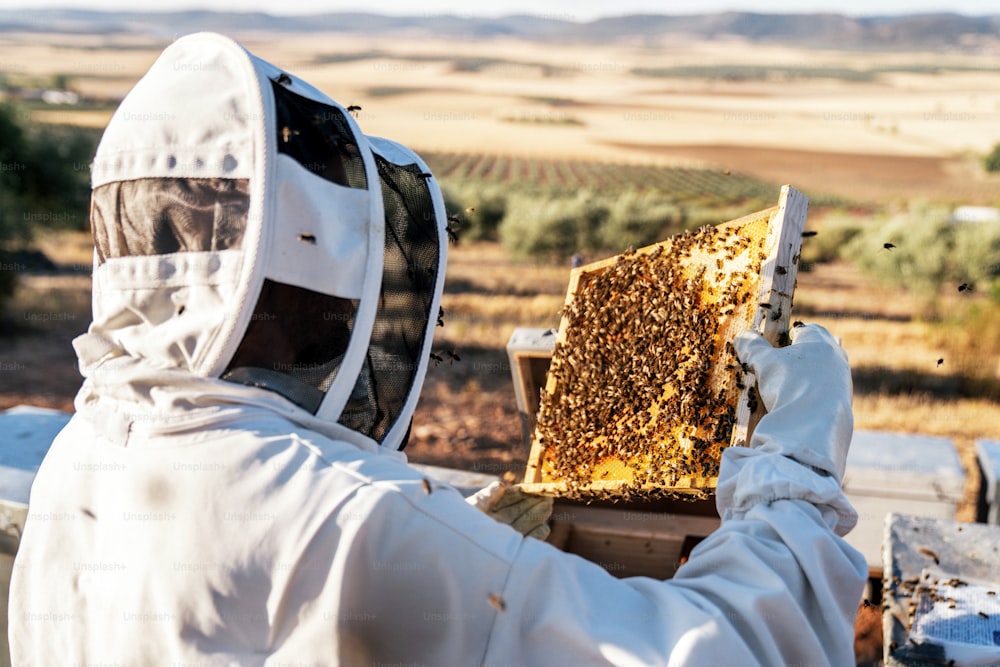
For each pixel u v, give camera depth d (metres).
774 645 1.25
